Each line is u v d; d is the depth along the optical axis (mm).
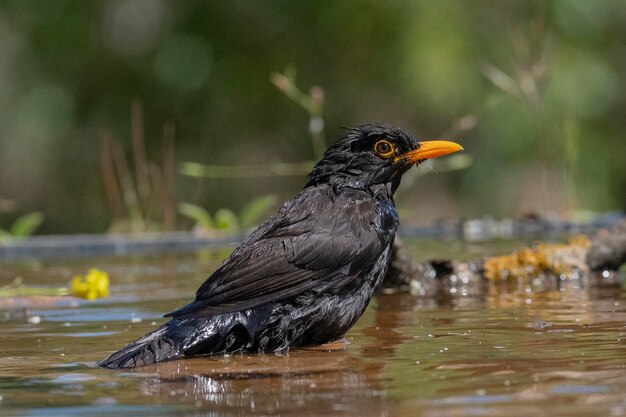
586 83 21938
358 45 23938
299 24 24328
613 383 5227
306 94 24203
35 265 11938
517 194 22906
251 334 6832
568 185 16469
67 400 5281
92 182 23906
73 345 7055
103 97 24219
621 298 8625
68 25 24156
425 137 24062
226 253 12656
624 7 22984
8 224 23828
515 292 9227
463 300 8836
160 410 4996
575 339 6664
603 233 10062
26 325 7957
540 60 17203
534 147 22094
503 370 5680
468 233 13938
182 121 24266
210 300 6812
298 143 24297
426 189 23703
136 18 24297
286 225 7324
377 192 7957
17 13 24188
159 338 6613
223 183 24078
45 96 23953
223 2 24297
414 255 11164
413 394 5148
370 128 8023
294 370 6031
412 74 22859
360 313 7398
